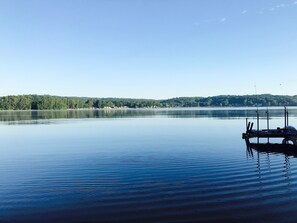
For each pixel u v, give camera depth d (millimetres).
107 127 77188
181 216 17391
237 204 18891
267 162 30500
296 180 23703
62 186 23250
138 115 151500
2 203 19703
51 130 69438
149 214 17719
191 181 23859
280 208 18234
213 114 144250
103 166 29875
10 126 80938
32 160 33625
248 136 42250
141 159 33094
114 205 19109
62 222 16938
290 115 117688
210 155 34625
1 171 28406
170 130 66312
